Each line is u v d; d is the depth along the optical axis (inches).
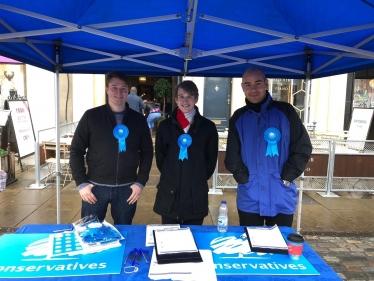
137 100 311.4
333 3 89.4
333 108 400.2
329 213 208.7
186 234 79.0
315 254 75.9
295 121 104.0
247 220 105.0
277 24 109.4
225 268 68.0
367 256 153.9
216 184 245.1
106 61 153.8
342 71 138.8
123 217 112.4
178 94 107.0
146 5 93.3
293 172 101.4
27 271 65.4
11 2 87.9
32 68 366.6
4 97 366.9
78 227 84.4
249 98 104.9
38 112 373.1
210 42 130.0
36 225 90.1
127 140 108.7
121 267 67.6
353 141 245.0
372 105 396.2
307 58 153.6
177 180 108.9
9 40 111.3
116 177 108.6
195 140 109.0
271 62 154.0
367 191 248.1
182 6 93.2
